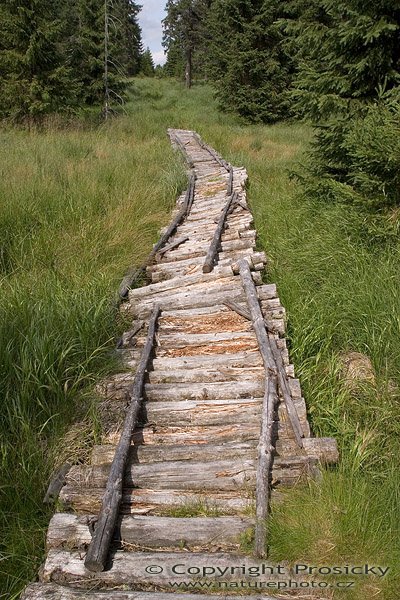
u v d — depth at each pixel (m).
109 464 3.36
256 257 6.29
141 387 4.00
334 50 7.10
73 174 9.56
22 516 3.12
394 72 6.69
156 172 11.27
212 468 3.23
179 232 8.21
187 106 31.55
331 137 7.14
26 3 19.31
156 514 3.02
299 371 4.32
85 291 5.40
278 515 2.84
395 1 6.31
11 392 3.82
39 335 4.26
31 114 19.41
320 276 5.77
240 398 3.92
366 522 2.75
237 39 25.81
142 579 2.63
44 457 3.48
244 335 4.69
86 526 2.88
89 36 28.28
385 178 5.71
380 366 4.27
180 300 5.50
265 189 10.41
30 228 7.17
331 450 3.33
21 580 2.79
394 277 5.01
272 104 25.69
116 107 27.97
